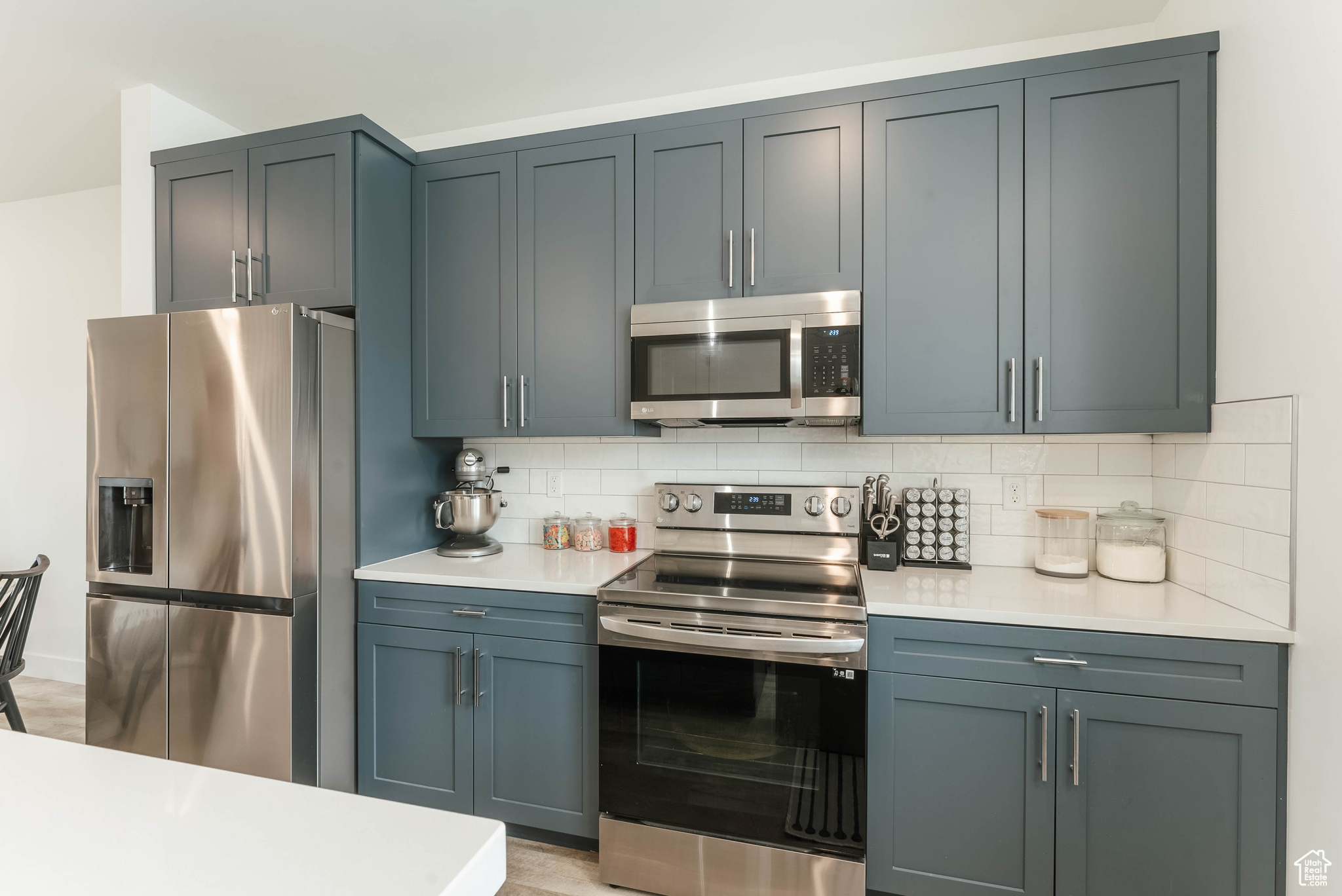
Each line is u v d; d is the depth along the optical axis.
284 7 1.86
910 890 1.58
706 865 1.67
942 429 1.80
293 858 0.55
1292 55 1.32
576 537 2.34
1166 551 1.86
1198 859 1.42
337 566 1.96
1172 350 1.64
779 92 2.27
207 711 1.88
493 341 2.20
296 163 2.07
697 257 2.00
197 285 2.19
